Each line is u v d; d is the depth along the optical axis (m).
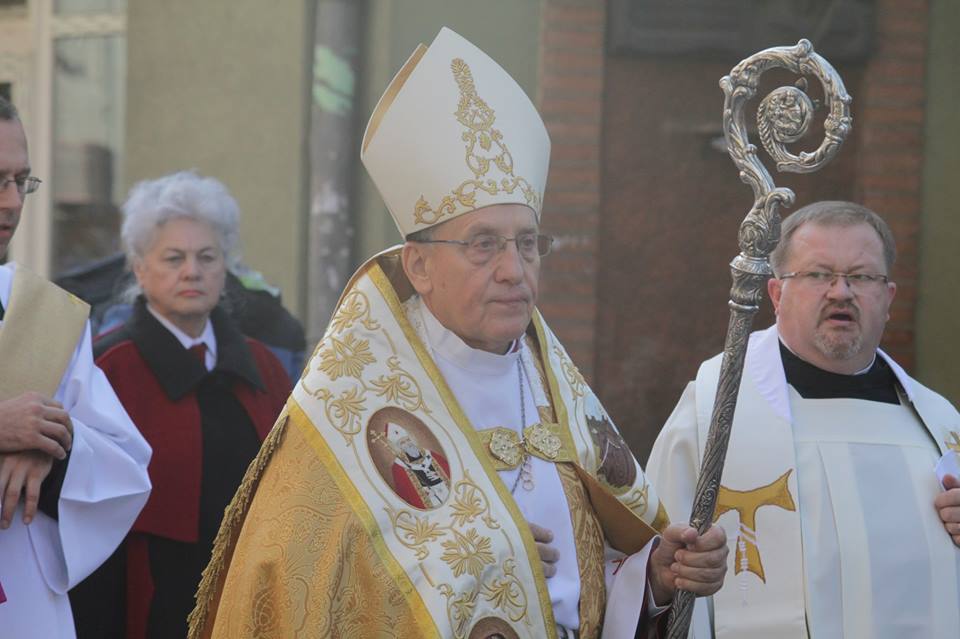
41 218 8.98
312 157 7.94
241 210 8.11
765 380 4.61
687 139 7.73
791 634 4.31
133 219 5.41
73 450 4.05
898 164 7.66
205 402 5.32
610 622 3.66
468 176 3.52
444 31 3.63
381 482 3.43
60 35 8.96
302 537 3.38
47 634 4.00
